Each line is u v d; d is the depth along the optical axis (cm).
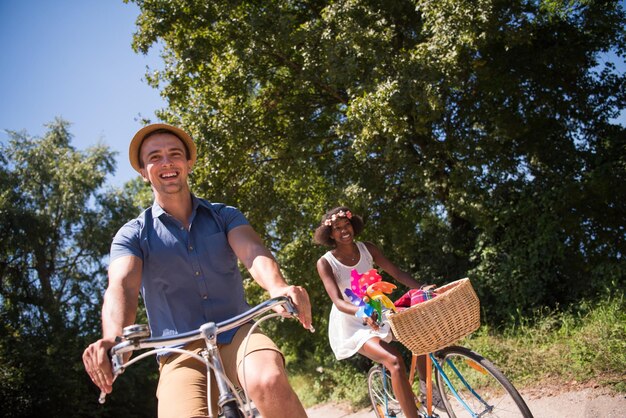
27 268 2261
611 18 1147
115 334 217
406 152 1254
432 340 350
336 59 1156
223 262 266
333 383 1288
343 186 1294
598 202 1070
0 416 1848
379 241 1309
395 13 1256
